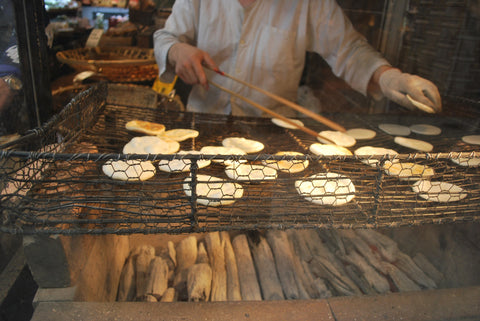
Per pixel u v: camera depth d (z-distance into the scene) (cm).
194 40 249
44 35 163
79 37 245
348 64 227
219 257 172
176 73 220
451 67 199
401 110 238
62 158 93
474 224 155
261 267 169
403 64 236
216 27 222
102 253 139
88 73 226
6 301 133
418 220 108
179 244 181
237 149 161
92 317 102
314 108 279
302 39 229
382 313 109
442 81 206
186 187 126
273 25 219
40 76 162
